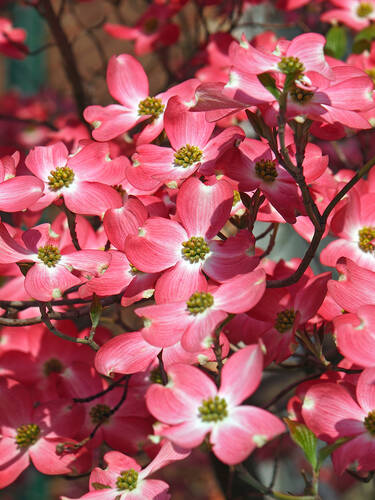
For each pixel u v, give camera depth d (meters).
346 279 1.04
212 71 1.43
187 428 0.96
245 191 1.07
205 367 1.09
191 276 1.03
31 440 1.13
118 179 1.12
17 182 1.07
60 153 1.12
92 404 1.16
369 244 1.12
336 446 0.97
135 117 1.16
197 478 2.55
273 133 1.01
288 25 1.60
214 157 1.10
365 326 1.00
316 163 1.09
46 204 1.10
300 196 1.08
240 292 1.00
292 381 1.28
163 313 1.00
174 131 1.10
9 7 2.19
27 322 1.07
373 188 1.15
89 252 1.07
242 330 1.08
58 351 1.19
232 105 1.00
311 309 1.06
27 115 2.41
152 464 1.05
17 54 1.64
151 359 1.04
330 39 1.30
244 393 0.97
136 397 1.16
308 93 1.01
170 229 1.05
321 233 1.00
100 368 1.03
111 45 2.38
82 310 1.09
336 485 2.02
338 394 1.02
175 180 1.07
